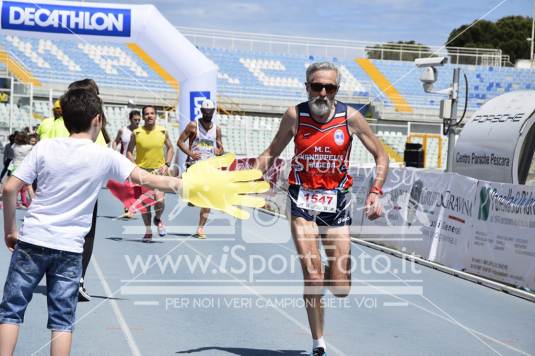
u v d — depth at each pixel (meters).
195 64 14.11
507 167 12.94
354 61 34.16
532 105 12.88
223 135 25.55
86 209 3.44
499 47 48.81
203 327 5.19
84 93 3.46
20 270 3.35
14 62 27.36
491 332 5.44
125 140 12.30
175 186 3.46
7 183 3.36
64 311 3.40
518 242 7.25
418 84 33.75
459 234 8.37
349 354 4.62
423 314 5.99
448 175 8.79
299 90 33.00
